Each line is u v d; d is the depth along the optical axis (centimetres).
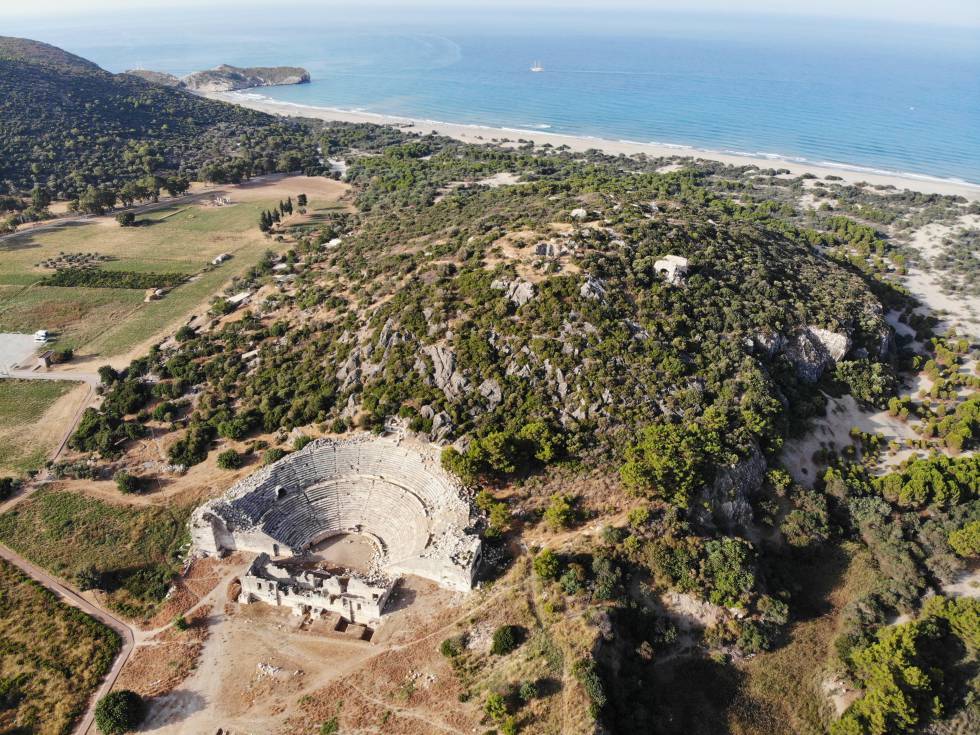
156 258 19000
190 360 12950
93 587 8294
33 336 14625
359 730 6569
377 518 9162
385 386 10669
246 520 8844
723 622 7606
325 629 7800
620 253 12550
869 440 11088
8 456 10794
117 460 10588
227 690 7094
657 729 6538
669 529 8181
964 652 7531
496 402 10088
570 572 7550
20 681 7225
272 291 15988
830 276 15375
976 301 16838
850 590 8669
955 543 8938
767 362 11638
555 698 6469
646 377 10231
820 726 6956
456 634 7425
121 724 6650
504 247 12975
